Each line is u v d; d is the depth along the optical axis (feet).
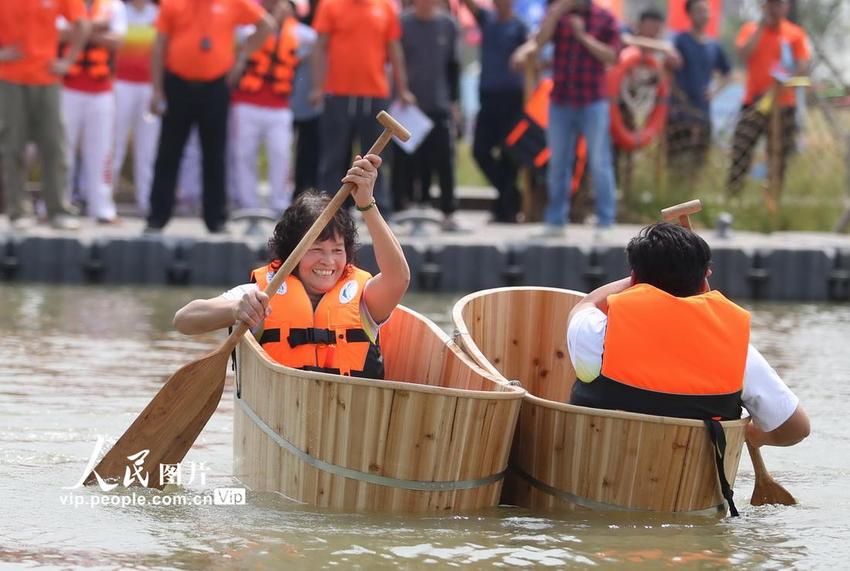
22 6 121.80
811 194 156.25
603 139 128.67
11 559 45.91
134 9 142.00
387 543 48.06
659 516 52.70
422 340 59.82
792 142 149.59
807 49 151.23
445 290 125.80
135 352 88.22
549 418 53.52
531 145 145.59
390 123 55.01
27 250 124.36
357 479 51.49
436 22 134.72
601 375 53.42
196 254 124.36
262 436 54.75
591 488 52.85
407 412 50.55
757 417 54.44
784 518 53.67
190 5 120.98
